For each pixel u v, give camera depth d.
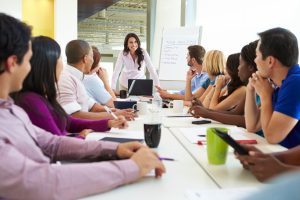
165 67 4.85
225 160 1.16
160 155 1.28
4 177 0.76
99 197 0.87
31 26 0.94
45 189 0.79
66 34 6.59
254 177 1.03
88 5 9.28
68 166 0.87
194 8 5.26
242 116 2.09
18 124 0.92
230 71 2.47
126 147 1.13
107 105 2.83
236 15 3.94
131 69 4.66
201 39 4.66
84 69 2.43
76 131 1.78
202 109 2.26
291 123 1.52
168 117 2.31
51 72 1.47
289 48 1.60
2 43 0.83
